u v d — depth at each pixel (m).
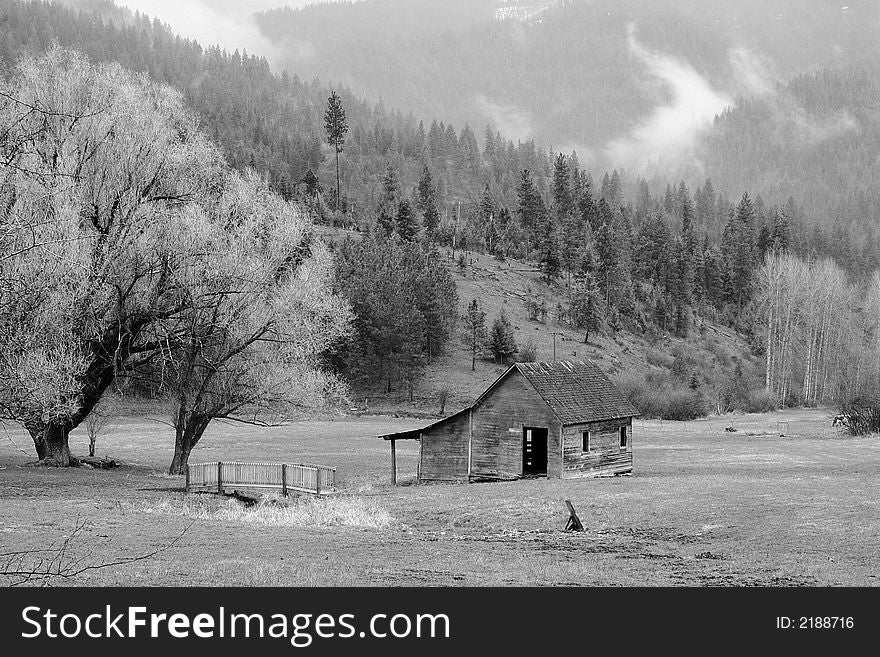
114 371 55.56
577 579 25.84
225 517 38.53
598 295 193.50
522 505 41.09
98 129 50.56
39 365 45.22
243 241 54.75
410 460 73.50
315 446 85.12
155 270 52.91
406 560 28.53
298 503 43.69
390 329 141.38
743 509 37.06
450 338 166.25
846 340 160.88
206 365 56.69
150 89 56.00
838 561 28.06
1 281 29.94
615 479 51.34
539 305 192.75
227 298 53.88
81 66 51.81
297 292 56.56
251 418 110.69
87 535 31.84
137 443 82.25
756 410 141.38
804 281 172.38
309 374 59.03
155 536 32.09
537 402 55.84
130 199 52.03
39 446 57.62
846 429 94.56
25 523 34.03
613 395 60.44
